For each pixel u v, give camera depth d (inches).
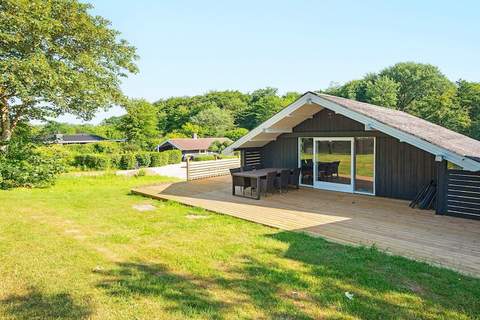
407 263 183.0
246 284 154.4
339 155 435.5
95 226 264.7
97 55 632.4
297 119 454.3
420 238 232.7
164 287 150.1
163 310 129.3
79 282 154.3
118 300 137.0
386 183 392.5
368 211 320.5
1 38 487.2
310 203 360.5
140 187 479.2
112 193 453.4
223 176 628.1
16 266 172.7
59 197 411.8
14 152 525.3
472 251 205.0
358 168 417.4
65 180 628.1
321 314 127.3
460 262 186.2
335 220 285.6
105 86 652.1
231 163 667.4
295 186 458.6
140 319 122.6
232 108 3068.4
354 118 338.3
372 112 376.8
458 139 435.2
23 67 479.5
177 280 158.4
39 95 553.0
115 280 157.4
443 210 302.7
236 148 478.6
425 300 139.5
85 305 132.3
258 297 141.3
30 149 553.9
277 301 137.7
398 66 2278.5
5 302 133.9
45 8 515.8
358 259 189.3
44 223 271.7
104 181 658.8
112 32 639.8
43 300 136.0
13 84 487.2
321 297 141.6
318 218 292.8
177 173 931.3
